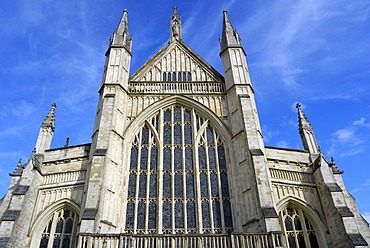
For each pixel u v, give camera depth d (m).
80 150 36.28
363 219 35.00
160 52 44.88
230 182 34.00
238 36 45.47
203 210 32.47
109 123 34.69
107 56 42.84
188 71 43.69
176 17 53.34
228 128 37.31
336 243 31.50
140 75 42.41
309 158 37.94
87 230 26.83
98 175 30.52
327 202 33.41
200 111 38.97
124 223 31.19
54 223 32.34
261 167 31.80
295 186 35.22
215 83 41.59
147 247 25.64
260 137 36.44
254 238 26.33
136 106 38.94
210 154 36.22
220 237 26.31
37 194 34.00
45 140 37.75
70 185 33.94
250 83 40.38
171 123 38.09
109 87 38.41
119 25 45.69
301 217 33.78
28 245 30.88
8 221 29.44
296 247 31.92
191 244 25.78
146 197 32.78
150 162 35.22
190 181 34.25
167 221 31.72
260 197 29.92
